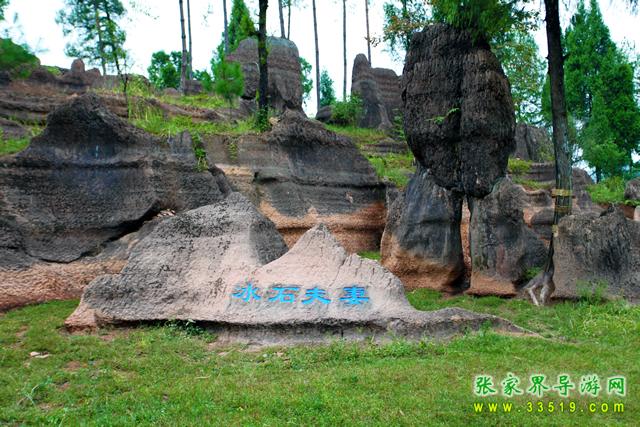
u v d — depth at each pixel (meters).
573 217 10.93
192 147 12.76
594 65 33.28
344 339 7.91
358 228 17.41
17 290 10.03
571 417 5.52
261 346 8.00
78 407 5.87
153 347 7.75
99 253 11.20
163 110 19.25
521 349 7.36
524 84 24.64
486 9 11.40
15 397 6.05
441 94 12.18
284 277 8.55
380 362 6.94
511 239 11.69
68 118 11.57
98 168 11.69
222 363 7.23
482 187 11.69
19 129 17.28
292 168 16.53
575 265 10.68
